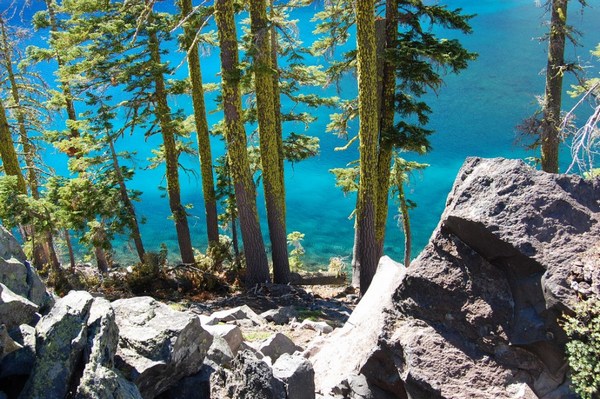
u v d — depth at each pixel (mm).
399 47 16688
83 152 19703
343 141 44781
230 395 6738
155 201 37188
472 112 45938
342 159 42156
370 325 8805
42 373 5512
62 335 5781
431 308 7176
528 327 6410
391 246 29406
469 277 7039
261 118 18188
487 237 6715
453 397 6465
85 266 26812
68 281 18906
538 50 55531
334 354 9375
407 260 23000
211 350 8203
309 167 41438
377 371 7527
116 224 19578
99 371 5484
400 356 7121
